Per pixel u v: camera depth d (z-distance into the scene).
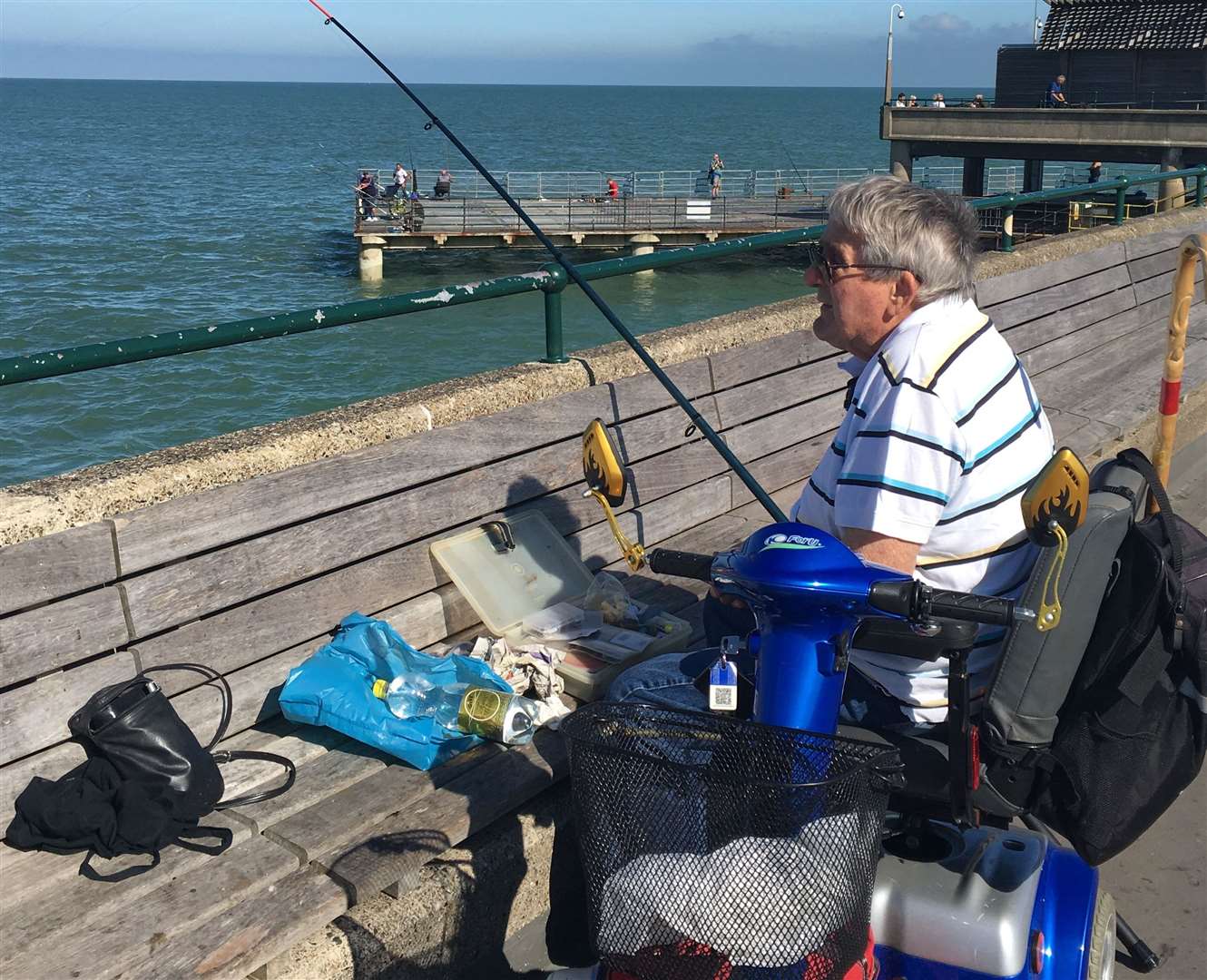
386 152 107.25
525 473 3.95
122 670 2.92
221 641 3.13
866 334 2.53
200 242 43.09
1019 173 50.12
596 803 1.88
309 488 3.31
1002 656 2.29
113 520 2.90
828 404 5.23
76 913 2.48
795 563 1.99
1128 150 31.89
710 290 33.81
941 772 2.36
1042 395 6.46
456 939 2.75
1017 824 3.32
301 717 3.13
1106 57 34.72
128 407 21.44
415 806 2.86
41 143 121.88
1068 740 2.29
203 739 3.10
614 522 2.40
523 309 30.16
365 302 3.47
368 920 2.59
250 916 2.50
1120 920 2.89
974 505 2.35
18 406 21.31
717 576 2.12
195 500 3.05
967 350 2.37
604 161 94.56
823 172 51.00
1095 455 5.71
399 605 3.58
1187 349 7.50
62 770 2.80
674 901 1.83
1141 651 2.21
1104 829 2.28
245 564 3.17
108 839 2.64
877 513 2.32
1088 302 7.36
